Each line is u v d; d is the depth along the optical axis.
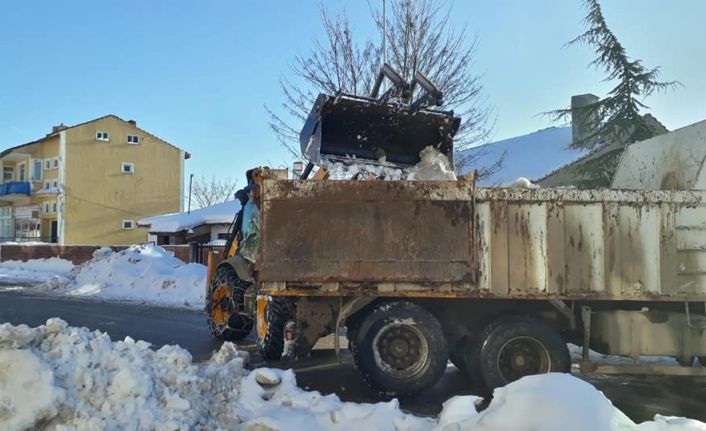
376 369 6.62
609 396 7.33
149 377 5.10
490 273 6.63
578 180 16.20
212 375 5.85
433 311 6.98
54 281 19.41
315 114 9.02
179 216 33.53
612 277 6.73
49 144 51.16
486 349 6.78
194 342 10.43
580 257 6.72
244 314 9.56
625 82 15.75
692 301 6.89
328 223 6.63
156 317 13.39
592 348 7.25
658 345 7.05
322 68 17.34
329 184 6.65
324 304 6.83
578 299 6.73
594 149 16.89
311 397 5.79
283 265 6.57
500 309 7.02
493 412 4.59
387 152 9.55
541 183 18.20
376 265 6.58
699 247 6.84
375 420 5.16
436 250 6.61
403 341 6.73
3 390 4.64
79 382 4.88
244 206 9.83
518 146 25.86
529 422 4.38
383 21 16.30
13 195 51.72
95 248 28.20
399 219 6.63
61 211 47.84
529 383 4.77
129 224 50.25
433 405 6.77
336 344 6.78
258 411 5.54
